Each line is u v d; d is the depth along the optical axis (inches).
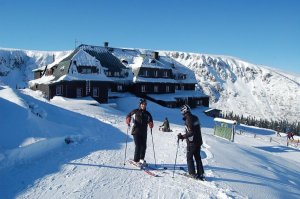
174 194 303.4
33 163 388.2
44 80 2303.2
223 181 362.0
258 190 351.9
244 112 6909.5
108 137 625.9
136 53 3464.6
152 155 474.6
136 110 403.9
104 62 2652.6
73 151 463.5
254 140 1424.7
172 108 2518.5
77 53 2224.4
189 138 361.1
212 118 2500.0
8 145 401.1
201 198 295.7
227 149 620.7
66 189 307.3
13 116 490.3
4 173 345.1
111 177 348.5
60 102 1753.2
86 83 2127.2
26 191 299.3
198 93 3085.6
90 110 1457.9
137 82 2637.8
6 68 6766.7
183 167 407.2
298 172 610.2
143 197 293.6
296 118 6825.8
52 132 505.7
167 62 3097.9
